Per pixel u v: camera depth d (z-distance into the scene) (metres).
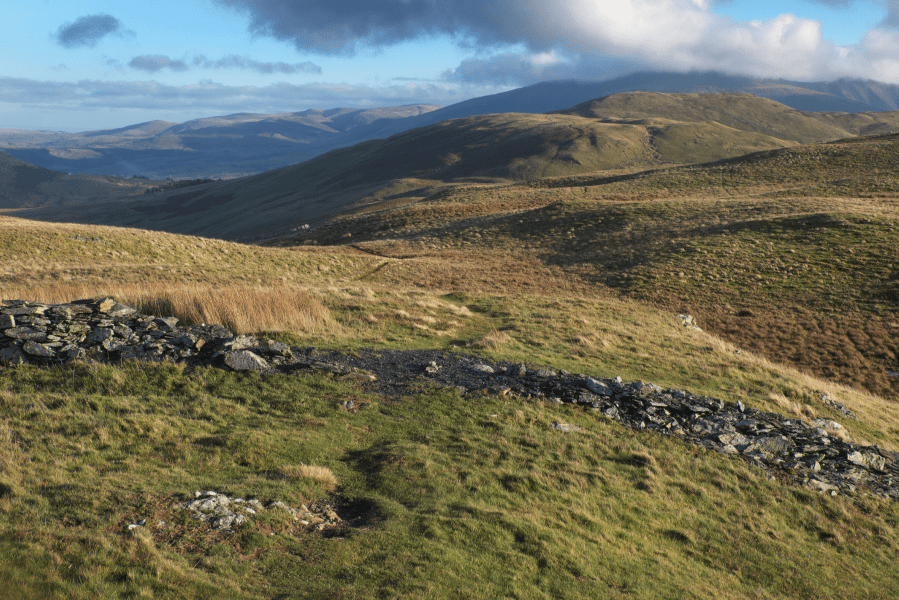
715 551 11.12
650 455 13.99
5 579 6.17
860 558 12.01
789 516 12.91
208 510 8.46
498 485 11.12
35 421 10.97
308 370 15.84
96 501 8.17
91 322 15.70
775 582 10.52
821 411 21.70
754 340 35.25
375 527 8.95
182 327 16.83
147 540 7.29
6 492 8.16
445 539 8.83
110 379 13.53
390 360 18.20
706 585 9.73
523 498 10.95
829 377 30.55
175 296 20.62
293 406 13.52
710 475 13.81
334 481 10.33
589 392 16.95
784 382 24.08
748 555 11.18
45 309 15.45
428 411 14.28
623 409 16.39
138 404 12.49
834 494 14.02
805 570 11.09
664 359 25.12
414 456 11.59
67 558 6.75
